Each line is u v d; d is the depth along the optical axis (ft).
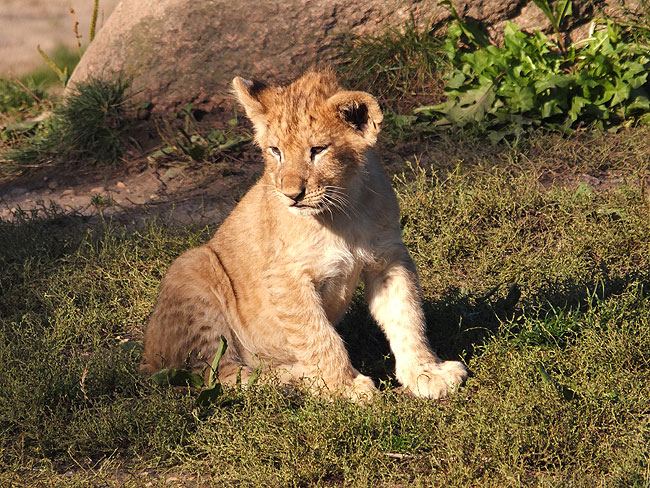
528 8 52.85
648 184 40.40
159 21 55.98
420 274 34.30
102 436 24.44
